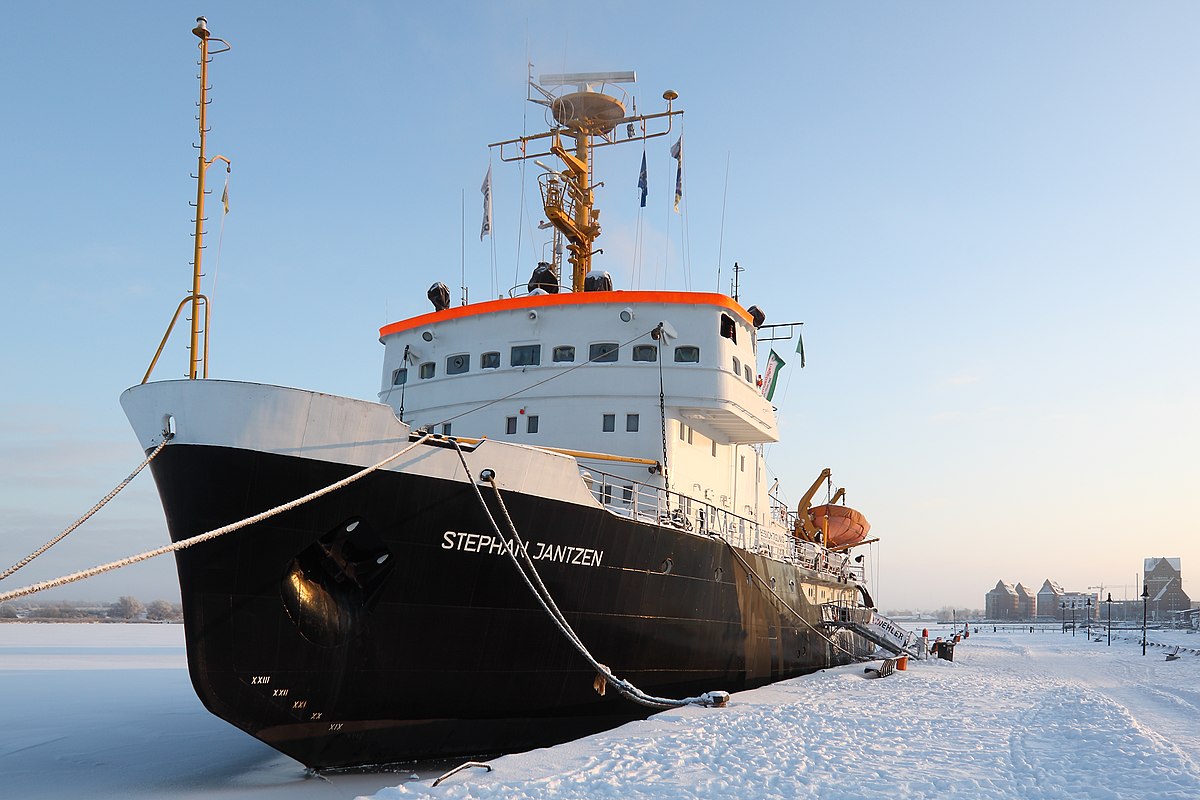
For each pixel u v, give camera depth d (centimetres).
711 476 2320
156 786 1575
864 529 3831
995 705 2245
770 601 2383
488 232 2758
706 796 1105
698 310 2148
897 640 4359
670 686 1911
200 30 1362
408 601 1395
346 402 1292
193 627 1237
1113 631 16788
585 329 2138
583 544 1599
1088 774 1309
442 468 1389
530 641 1557
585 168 2616
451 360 2241
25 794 1536
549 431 2088
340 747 1418
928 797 1128
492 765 1243
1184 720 2425
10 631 11306
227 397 1220
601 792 1109
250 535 1245
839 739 1556
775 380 3216
